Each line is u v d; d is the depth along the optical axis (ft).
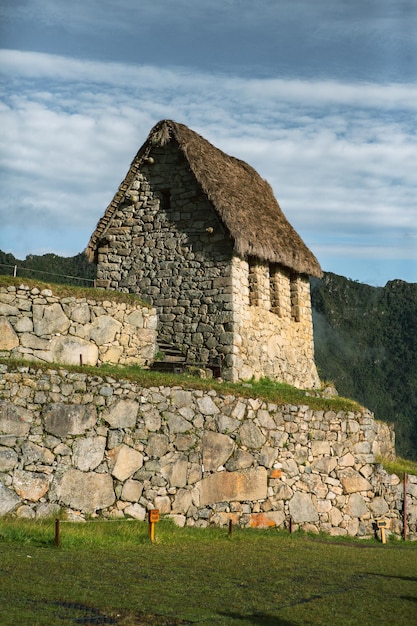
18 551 43.24
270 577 41.91
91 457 55.72
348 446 70.08
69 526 51.65
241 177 88.84
